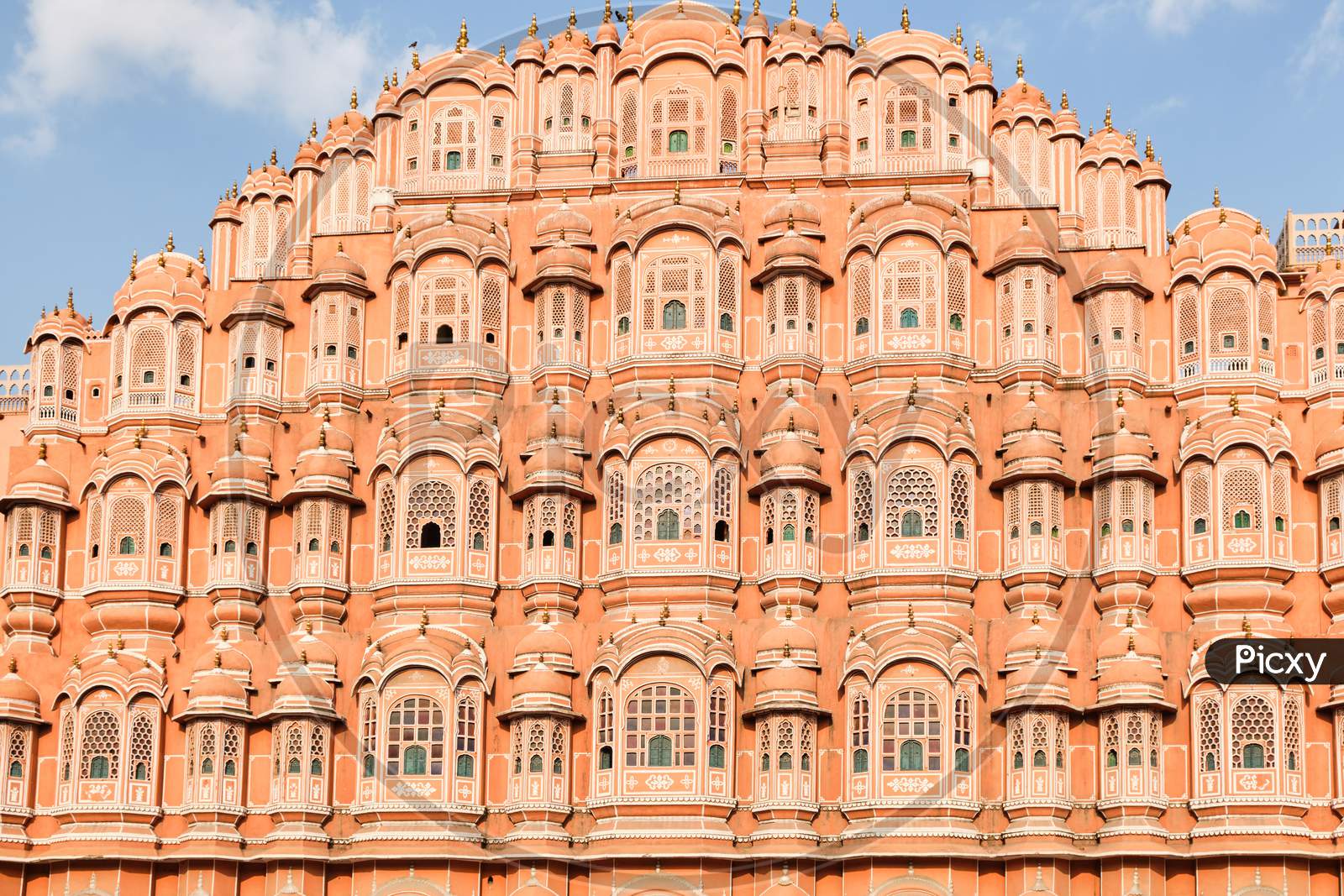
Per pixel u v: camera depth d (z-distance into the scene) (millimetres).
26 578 73938
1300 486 71125
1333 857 65750
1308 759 67375
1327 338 72500
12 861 69875
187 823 70312
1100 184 83062
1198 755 67562
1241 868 66188
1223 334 73188
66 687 71562
